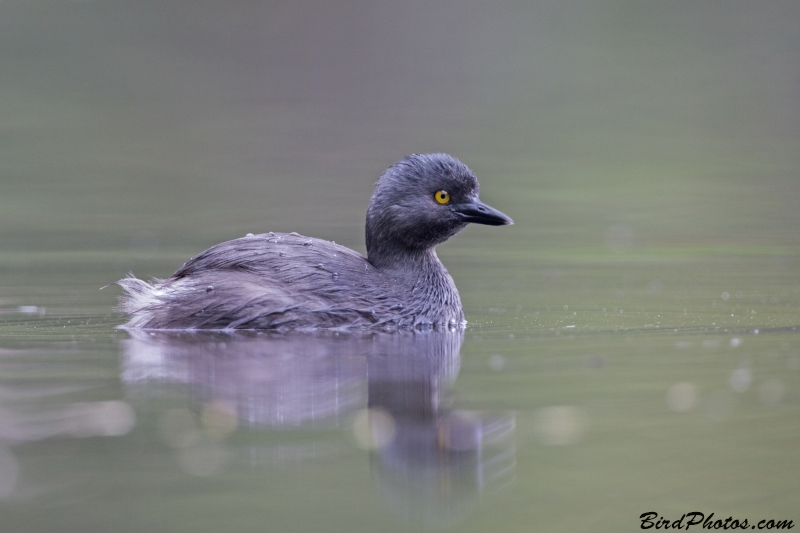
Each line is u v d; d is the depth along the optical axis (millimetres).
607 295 15742
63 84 38406
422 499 7738
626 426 9102
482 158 30281
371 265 13703
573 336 12586
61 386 10047
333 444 8711
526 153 31250
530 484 7996
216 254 12938
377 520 7375
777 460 8367
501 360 11312
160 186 27109
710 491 7895
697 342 12125
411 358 11367
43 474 7961
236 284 12508
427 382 10406
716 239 21406
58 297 15055
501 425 9094
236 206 24406
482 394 9961
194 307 12516
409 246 13930
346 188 26953
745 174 28828
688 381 10375
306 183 27594
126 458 8297
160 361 11031
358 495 7734
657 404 9672
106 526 7129
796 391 10047
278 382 10328
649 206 25266
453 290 13938
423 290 13562
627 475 8125
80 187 26719
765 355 11383
